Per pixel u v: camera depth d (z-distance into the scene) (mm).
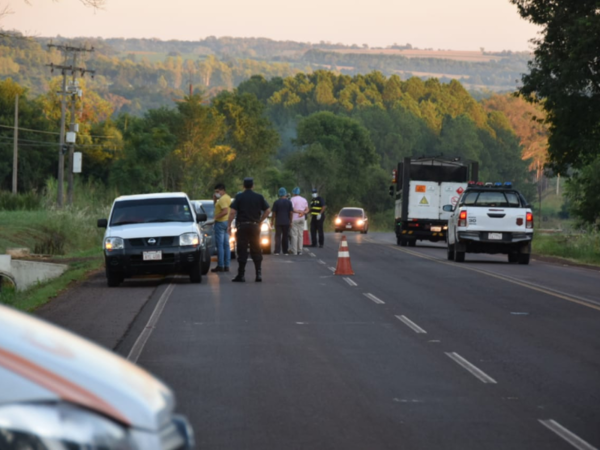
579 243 96562
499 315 38906
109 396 6520
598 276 61938
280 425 19484
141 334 32562
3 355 6492
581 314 39594
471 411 21031
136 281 55312
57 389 6371
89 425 6297
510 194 74500
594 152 98062
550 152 102188
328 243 109438
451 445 17969
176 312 38969
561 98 94250
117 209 54906
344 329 34219
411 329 34406
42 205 119625
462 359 28000
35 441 6145
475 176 107438
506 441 18359
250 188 53594
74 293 47469
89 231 99938
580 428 19562
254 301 43281
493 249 73812
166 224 52812
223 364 26750
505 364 27234
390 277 57625
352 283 53062
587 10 94750
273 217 82562
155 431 6594
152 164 192375
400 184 114938
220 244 61094
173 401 7195
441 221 107125
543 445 18094
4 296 50531
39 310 39719
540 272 64375
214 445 17797
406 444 18000
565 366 27016
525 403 21984
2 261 62844
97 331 33125
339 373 25547
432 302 43562
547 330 34531
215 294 46375
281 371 25766
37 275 63562
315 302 43031
